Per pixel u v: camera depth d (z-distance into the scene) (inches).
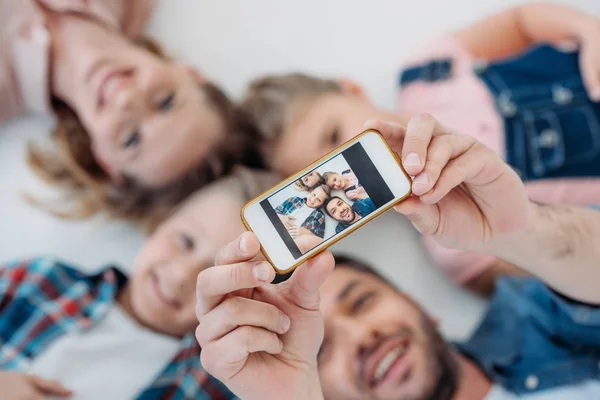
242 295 24.7
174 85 45.5
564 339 40.7
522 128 43.6
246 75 48.9
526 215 26.0
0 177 46.3
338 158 22.8
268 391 24.2
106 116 44.5
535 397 39.7
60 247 45.0
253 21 49.7
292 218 22.8
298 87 45.7
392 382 39.5
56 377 40.2
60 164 46.3
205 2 49.8
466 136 24.1
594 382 39.4
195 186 44.5
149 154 44.6
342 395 39.2
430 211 25.2
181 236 43.1
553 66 45.1
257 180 44.1
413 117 23.7
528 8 47.4
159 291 42.6
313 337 24.8
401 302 41.6
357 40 49.4
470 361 41.6
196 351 41.4
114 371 41.1
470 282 43.6
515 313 42.6
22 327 42.1
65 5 45.8
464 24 49.1
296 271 24.0
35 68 45.5
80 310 42.9
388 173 22.6
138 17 48.6
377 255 43.8
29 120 47.7
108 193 45.7
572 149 42.7
